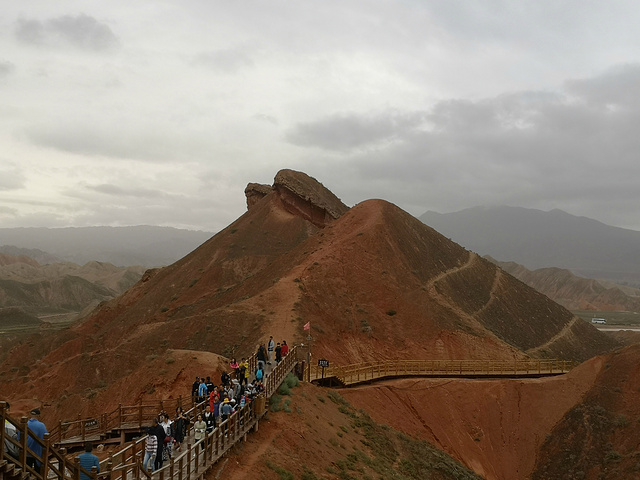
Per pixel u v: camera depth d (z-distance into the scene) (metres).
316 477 26.19
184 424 25.19
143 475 20.25
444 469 39.66
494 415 51.53
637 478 42.41
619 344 95.88
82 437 31.22
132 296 110.25
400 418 47.44
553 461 47.41
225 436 24.59
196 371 39.78
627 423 47.44
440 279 85.12
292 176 128.62
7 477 13.02
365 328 67.75
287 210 125.62
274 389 33.25
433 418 49.81
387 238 86.12
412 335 69.31
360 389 48.44
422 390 52.00
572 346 87.12
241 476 23.03
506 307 88.94
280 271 83.25
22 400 55.00
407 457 38.34
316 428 32.12
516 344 78.62
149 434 20.38
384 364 56.84
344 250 80.69
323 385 47.94
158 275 115.38
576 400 51.91
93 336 90.81
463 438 49.28
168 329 64.75
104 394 42.53
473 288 89.44
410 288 77.81
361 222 91.88
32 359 86.25
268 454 26.02
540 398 52.66
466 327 72.25
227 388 28.61
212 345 59.00
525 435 50.25
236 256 110.06
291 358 40.53
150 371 41.16
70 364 61.06
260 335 57.78
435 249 95.50
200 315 66.12
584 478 44.84
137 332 81.69
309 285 71.62
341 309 69.50
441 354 66.88
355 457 31.59
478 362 61.59
